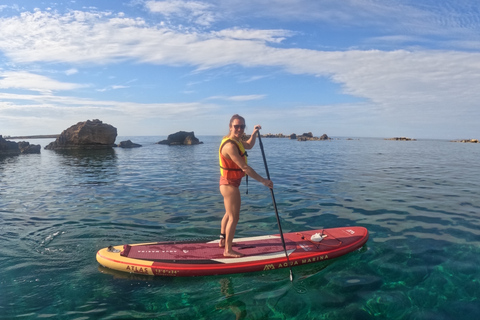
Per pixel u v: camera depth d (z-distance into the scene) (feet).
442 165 53.93
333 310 10.55
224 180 13.91
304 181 36.35
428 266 13.74
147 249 15.10
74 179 40.06
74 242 17.20
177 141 153.58
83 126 108.68
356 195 28.27
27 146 93.50
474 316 10.14
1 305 11.02
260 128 15.05
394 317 10.14
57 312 10.59
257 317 10.22
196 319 10.16
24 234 18.47
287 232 18.40
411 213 22.18
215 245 15.61
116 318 10.23
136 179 39.52
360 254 15.17
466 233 17.95
